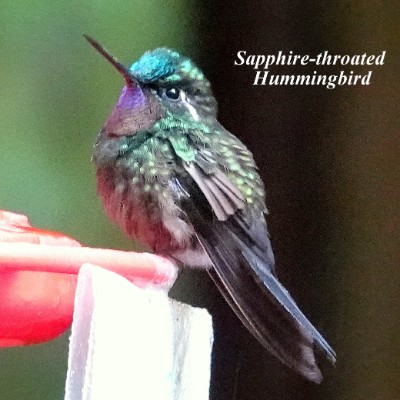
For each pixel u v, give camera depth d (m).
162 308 2.14
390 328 2.28
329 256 2.28
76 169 2.28
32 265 2.13
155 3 2.29
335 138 2.28
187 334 2.15
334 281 2.28
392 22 2.28
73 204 2.27
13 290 2.13
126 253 2.14
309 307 2.28
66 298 2.14
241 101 2.29
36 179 2.27
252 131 2.28
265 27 2.28
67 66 2.28
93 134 2.28
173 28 2.29
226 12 2.29
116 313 2.13
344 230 2.28
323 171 2.28
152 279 2.14
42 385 2.26
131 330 2.13
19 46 2.28
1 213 2.15
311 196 2.28
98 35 2.28
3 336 2.14
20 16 2.28
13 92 2.28
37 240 2.14
